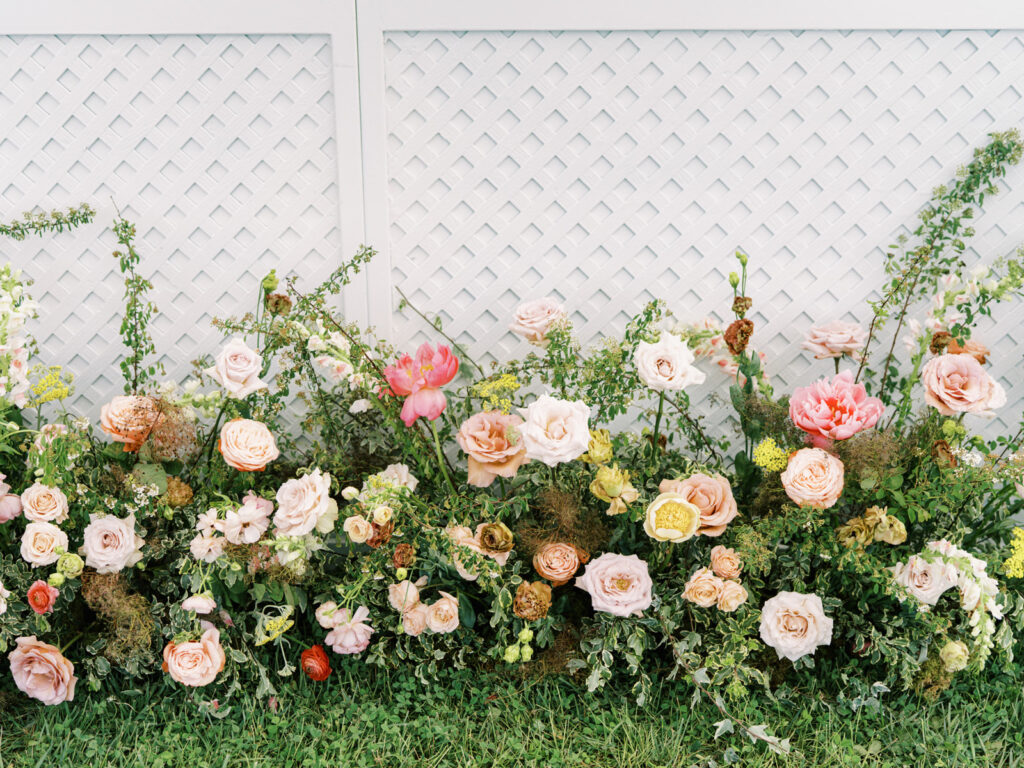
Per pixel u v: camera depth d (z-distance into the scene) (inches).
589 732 79.7
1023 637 88.2
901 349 98.7
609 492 79.4
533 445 75.4
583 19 88.3
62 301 96.5
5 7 86.4
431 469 86.9
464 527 81.7
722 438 93.6
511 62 90.4
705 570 79.7
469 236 95.5
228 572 80.2
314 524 78.6
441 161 93.2
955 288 94.4
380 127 90.9
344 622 82.7
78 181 93.3
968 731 78.8
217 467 85.6
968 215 90.7
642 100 91.6
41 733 77.9
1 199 93.6
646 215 95.1
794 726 80.4
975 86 91.1
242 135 92.0
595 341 98.9
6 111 90.8
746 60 90.5
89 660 81.1
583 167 93.5
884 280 97.0
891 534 81.1
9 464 85.4
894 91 91.4
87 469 85.0
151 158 92.7
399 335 98.4
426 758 77.0
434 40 89.7
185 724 80.5
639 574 79.0
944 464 80.6
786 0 87.9
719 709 81.3
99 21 87.3
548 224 95.3
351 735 78.5
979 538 88.7
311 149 92.7
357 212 93.5
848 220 95.1
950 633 83.8
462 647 85.2
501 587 81.4
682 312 98.1
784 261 96.7
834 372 99.9
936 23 88.7
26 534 76.6
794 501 80.1
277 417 98.7
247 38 89.3
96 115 91.3
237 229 94.8
